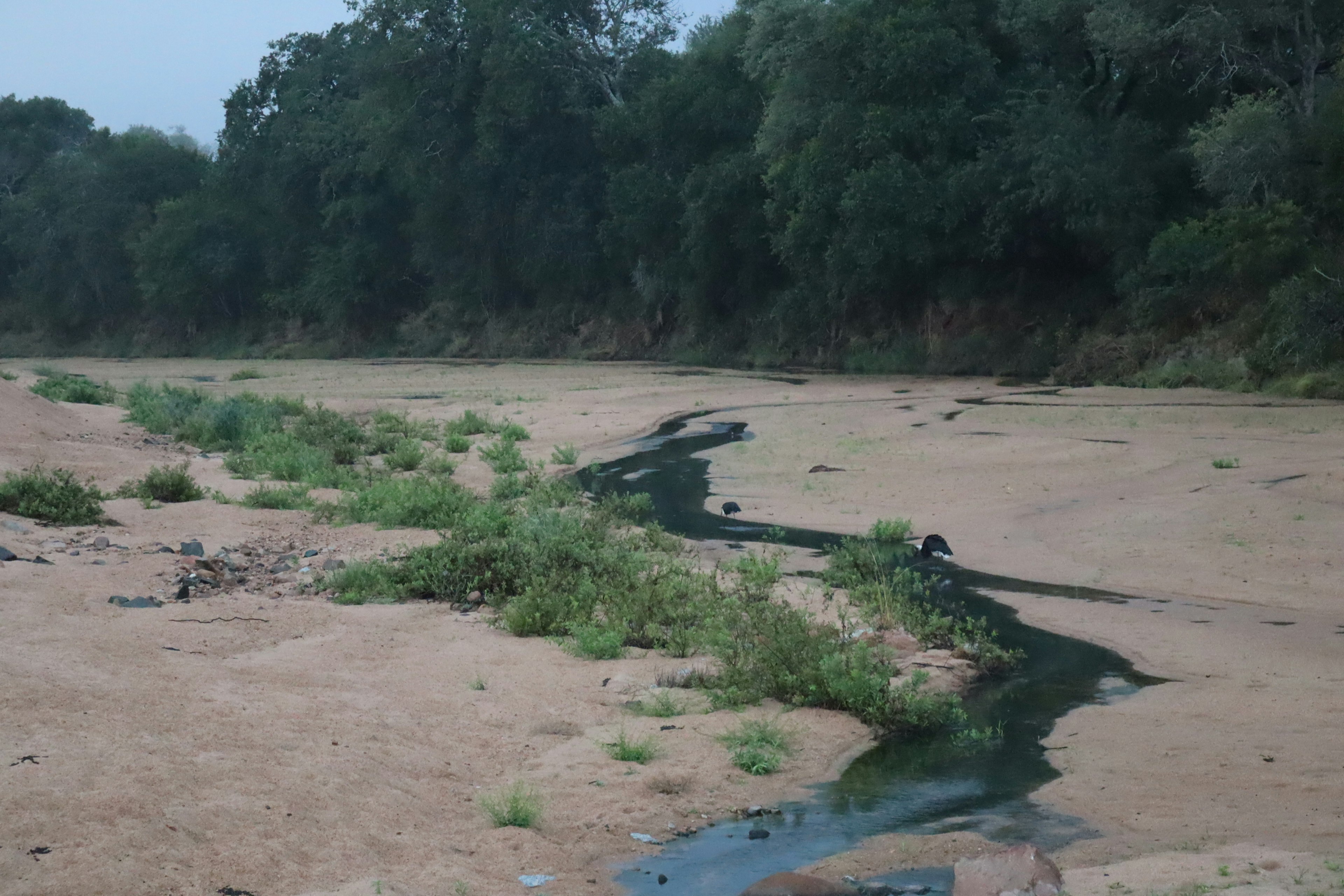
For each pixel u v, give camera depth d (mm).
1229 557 12508
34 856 4551
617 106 58312
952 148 42531
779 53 45094
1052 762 6953
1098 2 38125
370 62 65000
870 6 43781
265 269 78562
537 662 8875
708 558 13680
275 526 14781
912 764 6977
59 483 15484
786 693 8203
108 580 10570
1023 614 10875
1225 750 6891
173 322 82750
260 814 5254
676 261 56375
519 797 5883
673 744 7090
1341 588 11102
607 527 14586
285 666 8156
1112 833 5695
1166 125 40125
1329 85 35094
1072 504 16031
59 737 5723
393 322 72625
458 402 36438
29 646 7473
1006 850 5023
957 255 44469
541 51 58781
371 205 70188
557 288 65250
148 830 4887
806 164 44219
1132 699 8242
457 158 63969
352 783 5816
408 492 15906
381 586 11203
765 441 25141
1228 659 9102
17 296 94688
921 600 11469
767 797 6402
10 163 98875
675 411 32000
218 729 6262
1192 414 26188
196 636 8750
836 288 46500
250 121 80312
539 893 4984
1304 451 19375
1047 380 38281
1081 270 42312
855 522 15922
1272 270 33344
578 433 27641
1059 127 38156
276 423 27281
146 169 88750
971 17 42656
